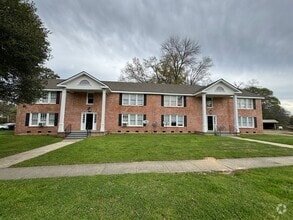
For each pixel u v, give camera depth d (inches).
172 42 1493.6
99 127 845.8
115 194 164.2
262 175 226.7
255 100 999.0
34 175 232.7
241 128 963.3
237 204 145.9
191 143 502.9
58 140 613.3
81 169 261.3
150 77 1520.7
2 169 262.8
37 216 126.5
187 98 939.3
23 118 807.7
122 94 887.7
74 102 841.5
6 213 130.9
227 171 248.8
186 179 208.8
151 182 197.9
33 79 448.5
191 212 134.3
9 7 318.3
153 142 517.7
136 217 127.1
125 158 326.3
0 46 319.9
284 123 1979.6
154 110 901.2
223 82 896.9
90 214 129.9
